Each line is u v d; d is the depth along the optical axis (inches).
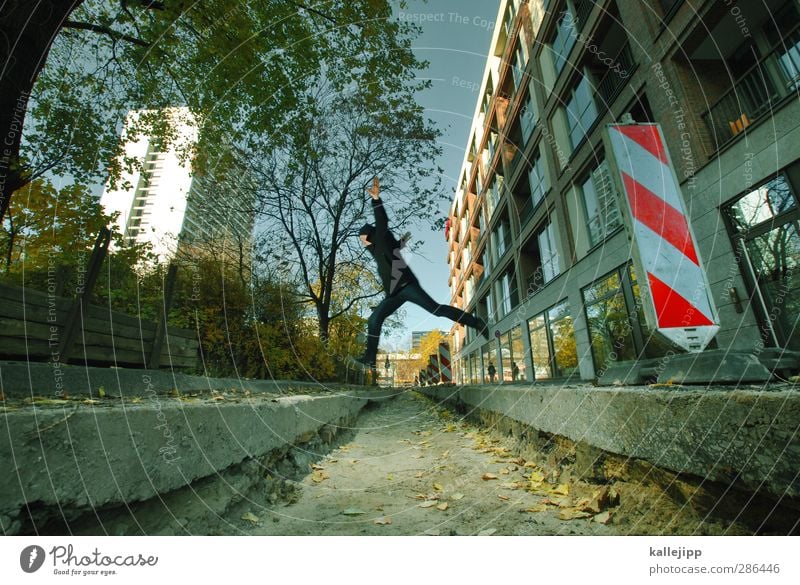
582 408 90.0
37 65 136.7
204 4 214.2
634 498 71.1
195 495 71.1
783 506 48.0
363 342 473.1
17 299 100.0
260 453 95.7
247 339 254.1
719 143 249.6
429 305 128.4
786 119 195.0
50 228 197.8
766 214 206.8
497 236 743.1
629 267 328.5
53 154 213.2
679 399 60.9
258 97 268.4
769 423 46.6
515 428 144.6
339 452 158.4
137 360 146.2
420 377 866.1
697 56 275.3
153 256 238.5
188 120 270.5
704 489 57.3
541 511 80.7
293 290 345.7
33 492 43.5
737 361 73.9
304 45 255.9
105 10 226.8
